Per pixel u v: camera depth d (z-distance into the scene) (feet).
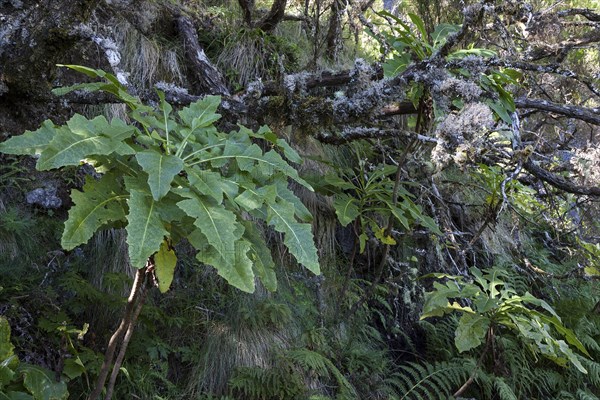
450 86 9.70
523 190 17.20
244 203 6.56
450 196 16.07
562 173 14.30
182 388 10.85
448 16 15.88
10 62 8.86
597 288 17.57
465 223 16.71
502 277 16.24
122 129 6.48
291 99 10.13
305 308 12.86
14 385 7.96
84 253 11.37
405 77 9.95
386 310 14.85
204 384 10.94
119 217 6.28
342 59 17.34
